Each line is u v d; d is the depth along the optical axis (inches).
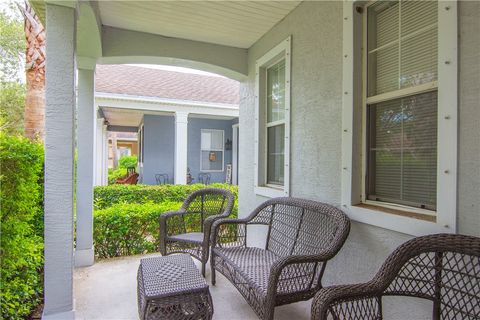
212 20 129.7
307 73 111.1
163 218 131.6
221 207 151.3
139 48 141.2
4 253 89.9
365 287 56.2
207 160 429.7
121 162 697.6
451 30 61.8
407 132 77.5
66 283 83.8
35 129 170.2
